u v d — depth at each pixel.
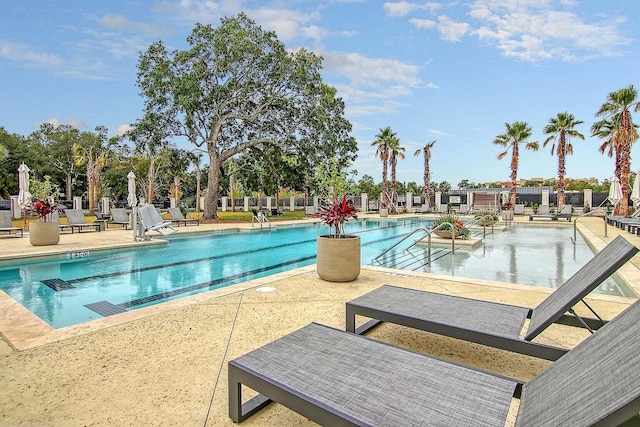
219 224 16.30
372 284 4.52
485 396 1.47
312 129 20.39
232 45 17.33
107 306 4.42
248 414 1.79
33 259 6.98
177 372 2.24
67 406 1.87
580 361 1.41
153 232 12.07
